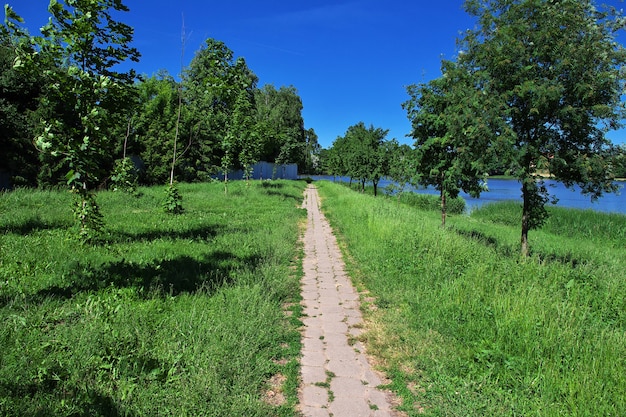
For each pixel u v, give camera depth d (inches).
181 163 1092.5
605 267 271.1
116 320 154.6
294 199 872.3
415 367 147.7
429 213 883.4
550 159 256.8
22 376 112.8
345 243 403.2
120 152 906.7
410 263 268.2
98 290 190.7
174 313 171.0
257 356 147.9
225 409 113.5
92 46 269.9
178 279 218.1
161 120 1098.1
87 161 272.4
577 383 121.5
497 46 257.9
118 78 281.1
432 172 404.8
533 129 262.2
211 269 246.5
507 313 170.2
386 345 165.6
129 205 543.8
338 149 1555.1
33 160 726.5
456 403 122.1
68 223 352.8
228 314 172.2
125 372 122.7
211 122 973.2
